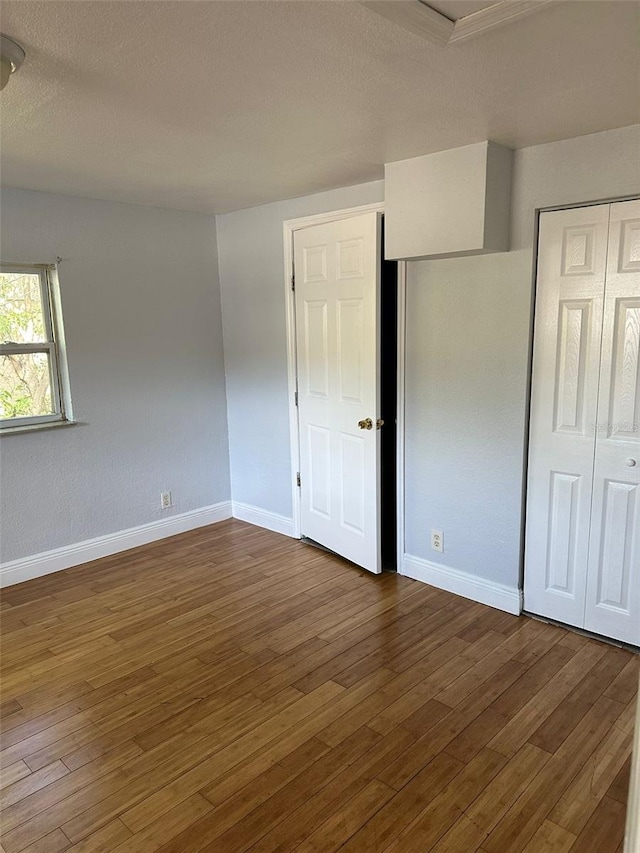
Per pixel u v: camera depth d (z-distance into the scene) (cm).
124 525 399
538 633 283
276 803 188
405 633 286
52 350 358
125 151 259
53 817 184
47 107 204
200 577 356
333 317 349
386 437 373
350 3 136
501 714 226
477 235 262
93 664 267
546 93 197
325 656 269
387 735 217
